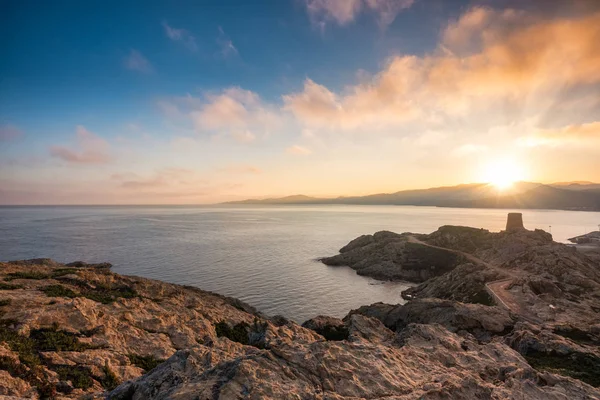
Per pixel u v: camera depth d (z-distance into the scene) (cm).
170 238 16888
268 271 10188
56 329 2833
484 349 2484
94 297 3972
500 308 4853
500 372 2002
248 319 4775
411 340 2680
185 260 11225
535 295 5638
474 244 11731
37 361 2358
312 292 8344
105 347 2834
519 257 8681
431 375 1831
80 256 11412
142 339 3156
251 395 1305
